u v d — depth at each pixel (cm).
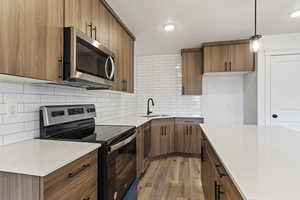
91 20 176
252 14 239
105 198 137
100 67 180
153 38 329
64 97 193
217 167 121
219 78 422
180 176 290
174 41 347
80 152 113
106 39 208
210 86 425
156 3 209
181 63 412
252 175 80
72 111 187
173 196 230
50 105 169
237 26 278
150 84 450
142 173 291
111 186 145
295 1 207
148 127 326
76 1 153
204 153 200
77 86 195
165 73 442
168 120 388
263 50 325
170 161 360
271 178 77
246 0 204
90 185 125
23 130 144
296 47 315
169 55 440
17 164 93
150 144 351
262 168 88
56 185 93
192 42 354
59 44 133
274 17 247
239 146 131
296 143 140
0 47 92
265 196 62
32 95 152
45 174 84
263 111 327
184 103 432
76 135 168
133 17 245
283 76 323
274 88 325
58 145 130
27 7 108
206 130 197
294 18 251
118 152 161
